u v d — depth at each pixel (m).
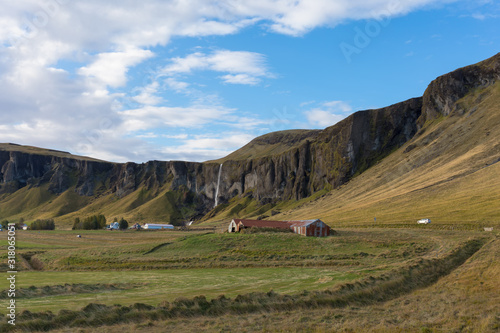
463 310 34.78
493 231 99.06
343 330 30.44
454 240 91.25
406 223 128.38
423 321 32.53
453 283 46.69
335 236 104.56
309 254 79.94
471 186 156.38
